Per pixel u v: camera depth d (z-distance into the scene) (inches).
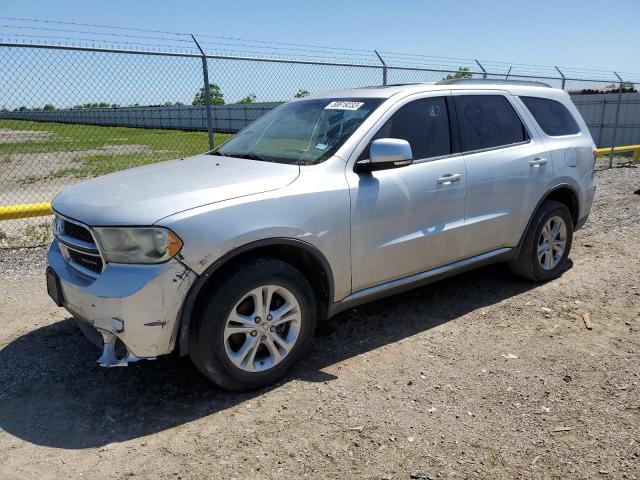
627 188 428.1
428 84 176.1
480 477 102.0
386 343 158.6
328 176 142.0
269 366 133.8
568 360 147.1
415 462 106.4
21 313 180.4
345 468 104.9
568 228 207.9
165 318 117.6
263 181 134.1
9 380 138.7
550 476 102.1
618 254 243.1
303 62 349.7
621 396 129.0
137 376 140.9
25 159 700.7
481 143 178.5
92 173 561.0
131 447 112.3
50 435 116.6
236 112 682.2
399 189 152.8
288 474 103.4
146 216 117.1
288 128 169.5
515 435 114.7
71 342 159.9
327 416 122.1
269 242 128.3
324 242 138.3
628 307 182.7
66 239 131.5
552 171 196.9
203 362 124.2
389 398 129.2
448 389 132.9
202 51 316.2
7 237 272.7
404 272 160.2
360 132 151.6
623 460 106.2
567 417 120.8
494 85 192.4
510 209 184.4
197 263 118.3
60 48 265.4
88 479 102.9
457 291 199.6
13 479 102.8
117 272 117.8
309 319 139.6
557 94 214.4
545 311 180.7
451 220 167.5
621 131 844.6
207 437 115.3
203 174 141.9
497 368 143.2
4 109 293.7
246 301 130.4
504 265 227.5
